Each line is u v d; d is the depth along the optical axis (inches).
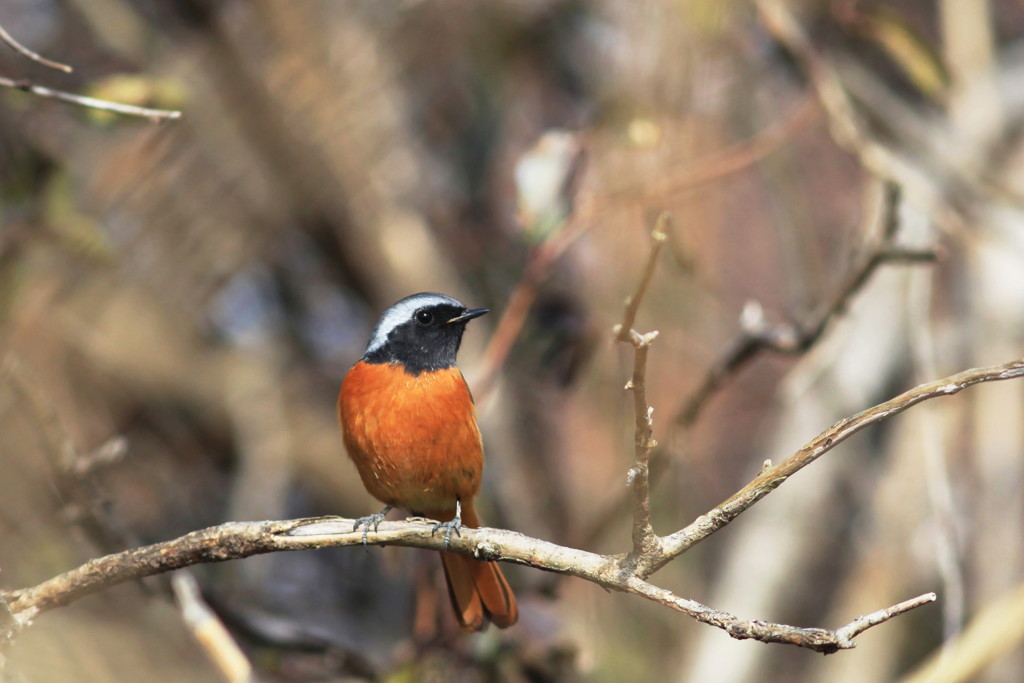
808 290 487.5
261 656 396.8
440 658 400.8
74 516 341.4
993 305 535.2
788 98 538.9
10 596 250.1
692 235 495.2
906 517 536.4
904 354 538.9
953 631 355.9
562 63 576.1
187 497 547.5
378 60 530.9
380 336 348.8
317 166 521.7
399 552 426.6
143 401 524.1
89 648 369.4
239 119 502.3
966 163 507.8
